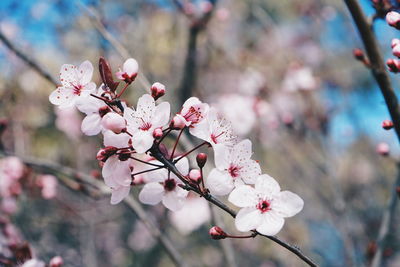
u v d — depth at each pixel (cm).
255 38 89
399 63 35
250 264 83
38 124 76
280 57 84
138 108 32
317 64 91
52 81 47
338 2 89
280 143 69
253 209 32
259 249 81
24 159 49
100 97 32
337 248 96
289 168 74
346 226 52
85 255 66
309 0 96
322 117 64
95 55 77
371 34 38
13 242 46
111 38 46
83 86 33
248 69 74
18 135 68
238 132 66
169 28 76
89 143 74
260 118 71
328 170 57
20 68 76
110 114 31
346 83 86
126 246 92
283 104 72
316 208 91
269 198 32
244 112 67
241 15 94
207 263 84
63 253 73
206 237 86
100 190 48
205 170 44
